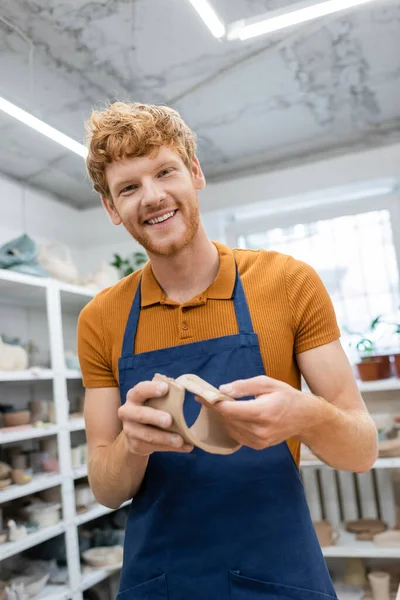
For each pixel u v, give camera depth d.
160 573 0.93
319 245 3.45
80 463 2.76
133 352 1.02
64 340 3.28
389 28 2.16
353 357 3.21
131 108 0.97
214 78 2.42
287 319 0.97
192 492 0.94
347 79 2.54
